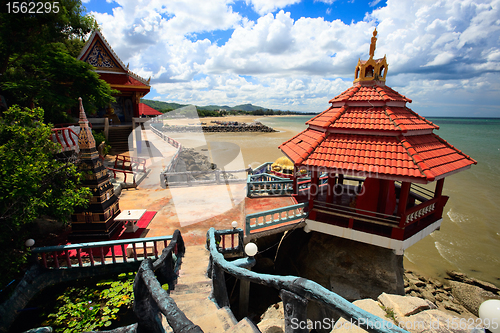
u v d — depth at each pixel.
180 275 6.12
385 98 8.83
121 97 27.30
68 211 6.38
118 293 6.01
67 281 6.39
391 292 8.31
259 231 8.41
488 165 34.78
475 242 15.31
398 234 7.80
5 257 5.31
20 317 5.28
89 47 24.00
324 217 9.23
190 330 2.48
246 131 81.38
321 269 9.09
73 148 9.09
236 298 8.81
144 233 8.75
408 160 7.41
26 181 4.98
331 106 10.60
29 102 13.02
